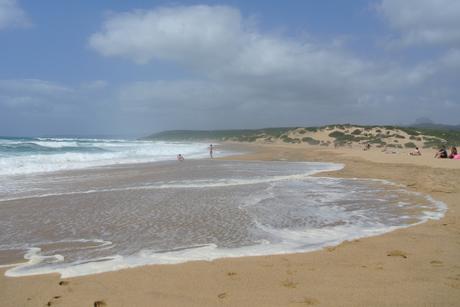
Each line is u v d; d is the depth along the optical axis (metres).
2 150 35.88
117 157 33.94
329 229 8.53
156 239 7.81
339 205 11.39
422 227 8.52
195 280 5.45
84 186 15.32
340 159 32.44
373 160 29.56
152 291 5.07
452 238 7.54
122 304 4.67
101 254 6.84
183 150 51.84
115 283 5.38
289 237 7.89
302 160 32.53
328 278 5.42
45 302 4.80
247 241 7.61
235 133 164.00
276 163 28.81
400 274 5.50
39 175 19.23
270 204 11.52
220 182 16.61
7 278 5.68
